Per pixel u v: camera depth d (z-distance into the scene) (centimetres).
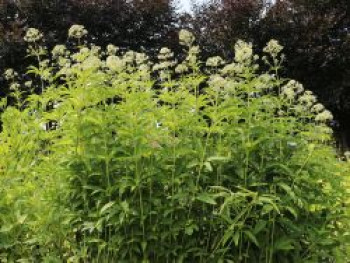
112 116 362
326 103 1711
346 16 1772
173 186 349
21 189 408
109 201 350
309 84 1755
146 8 1814
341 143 1722
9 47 1528
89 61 381
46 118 405
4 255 393
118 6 1794
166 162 357
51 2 1720
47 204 386
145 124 355
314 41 1720
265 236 349
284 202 342
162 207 346
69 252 397
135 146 341
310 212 371
